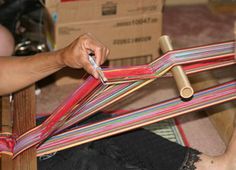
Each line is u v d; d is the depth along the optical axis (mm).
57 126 1285
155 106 1295
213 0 3080
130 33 2281
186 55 1241
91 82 1194
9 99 1562
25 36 2326
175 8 3102
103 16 2191
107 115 1570
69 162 1381
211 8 3078
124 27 2254
